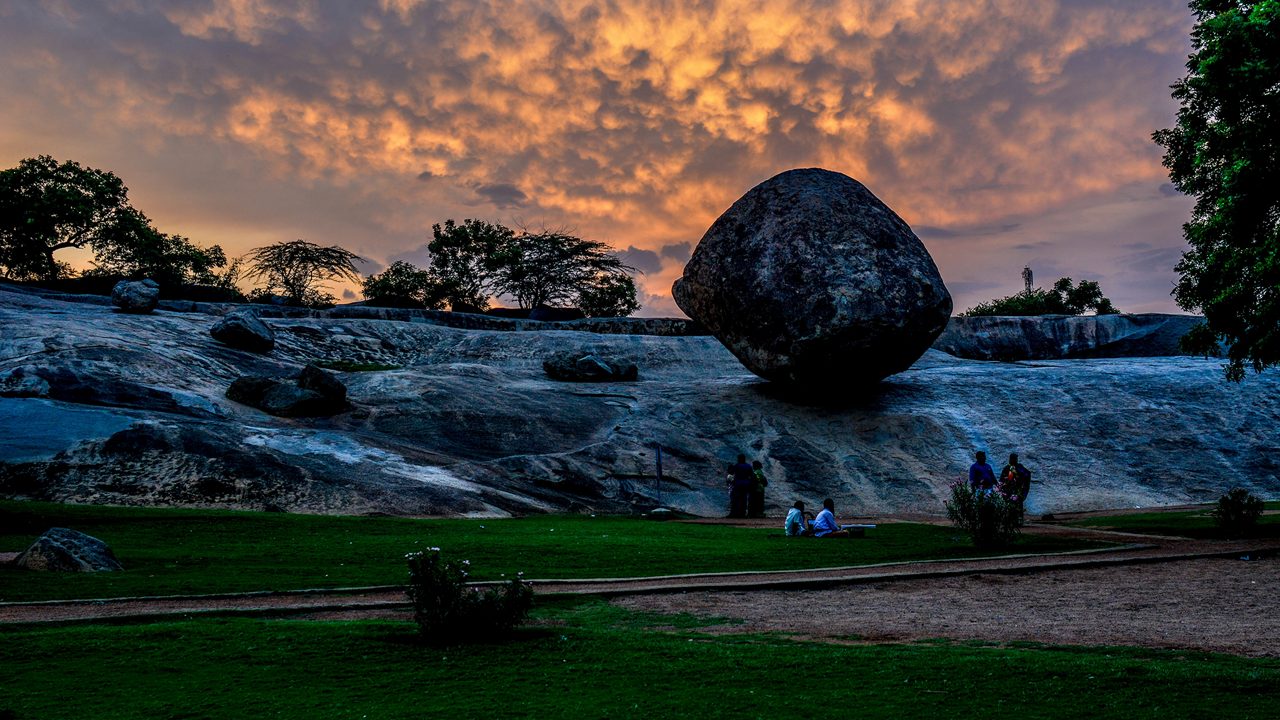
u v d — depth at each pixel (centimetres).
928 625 923
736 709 597
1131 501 2795
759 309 3139
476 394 3250
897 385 3594
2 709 595
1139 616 973
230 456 2244
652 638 839
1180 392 3525
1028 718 567
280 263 5803
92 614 902
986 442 3130
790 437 3128
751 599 1090
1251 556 1462
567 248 6650
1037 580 1247
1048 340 4656
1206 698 607
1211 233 1919
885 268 3080
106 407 2470
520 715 589
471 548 1456
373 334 4300
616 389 3628
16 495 1986
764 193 3344
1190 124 2003
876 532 1908
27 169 5047
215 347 3456
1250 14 1736
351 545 1480
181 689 650
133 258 5400
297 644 784
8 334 2975
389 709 603
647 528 1964
